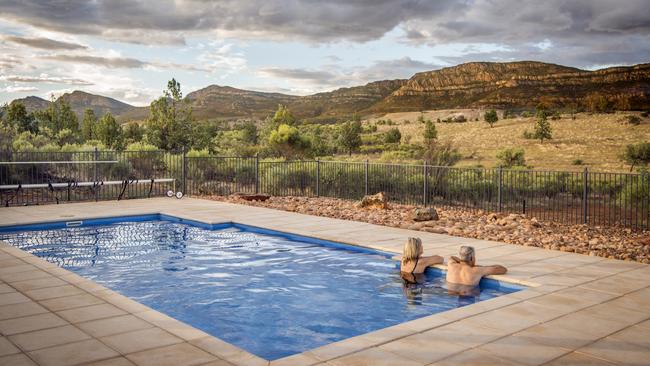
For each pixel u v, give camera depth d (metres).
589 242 9.62
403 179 18.52
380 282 7.39
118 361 4.11
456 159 23.78
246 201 16.39
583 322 5.14
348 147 70.00
